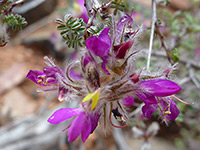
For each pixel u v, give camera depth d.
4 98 0.20
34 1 0.11
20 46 0.24
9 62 0.23
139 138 0.09
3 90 0.20
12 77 0.21
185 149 0.19
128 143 0.19
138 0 0.26
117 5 0.05
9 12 0.05
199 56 0.15
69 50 0.15
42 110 0.16
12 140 0.15
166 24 0.10
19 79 0.21
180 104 0.10
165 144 0.20
